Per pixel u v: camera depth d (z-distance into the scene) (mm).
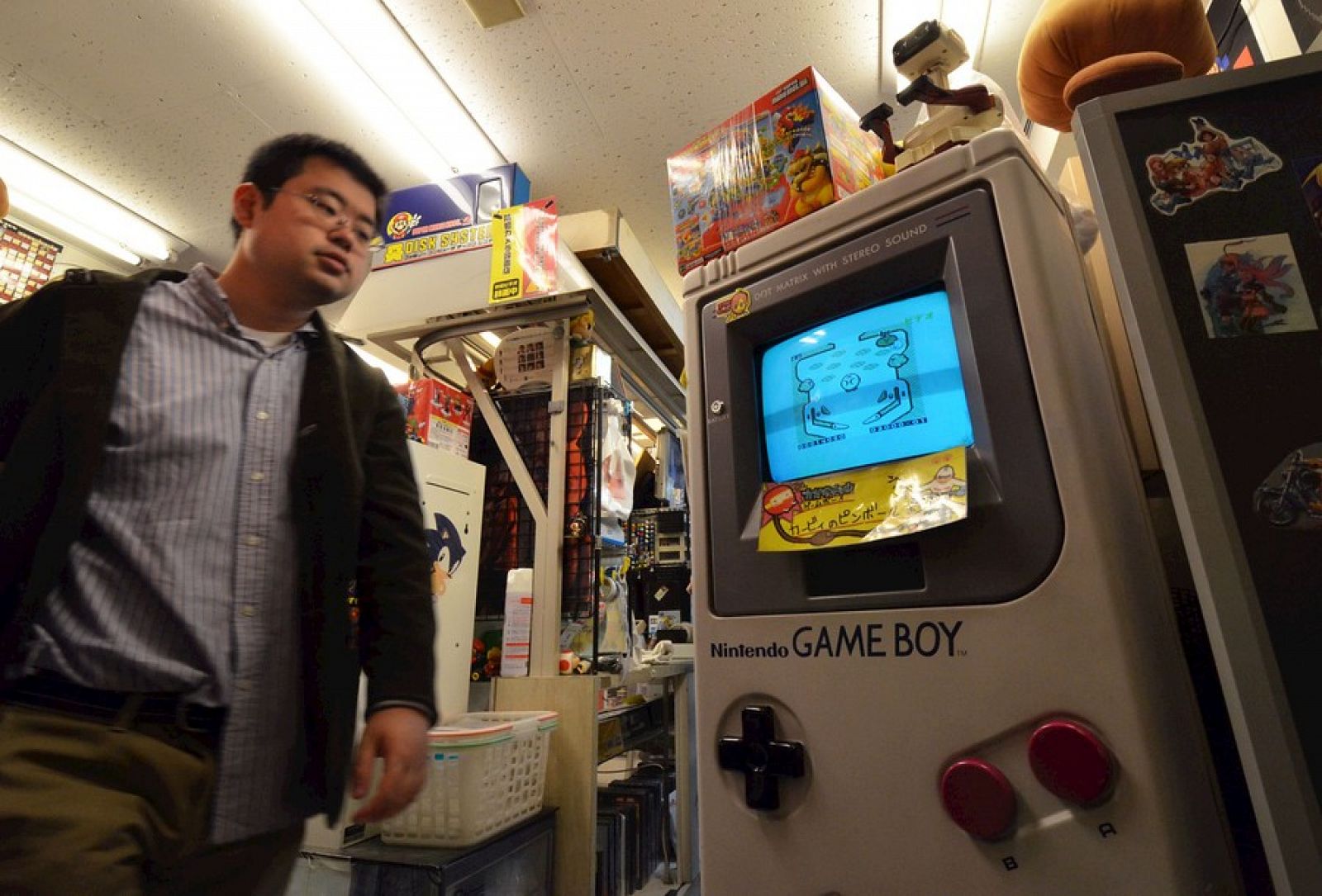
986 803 541
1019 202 646
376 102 2641
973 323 645
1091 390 635
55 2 2213
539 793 1670
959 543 612
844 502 677
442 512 1846
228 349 876
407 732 820
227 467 826
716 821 675
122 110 2658
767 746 653
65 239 3357
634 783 2477
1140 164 585
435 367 2619
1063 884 511
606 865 1979
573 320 2131
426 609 924
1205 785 554
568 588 1941
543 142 2861
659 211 3350
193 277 884
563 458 2016
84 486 716
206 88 2562
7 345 776
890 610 631
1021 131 961
